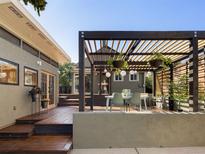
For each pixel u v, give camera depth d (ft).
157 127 16.16
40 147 14.21
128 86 59.06
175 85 25.88
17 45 21.42
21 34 21.68
